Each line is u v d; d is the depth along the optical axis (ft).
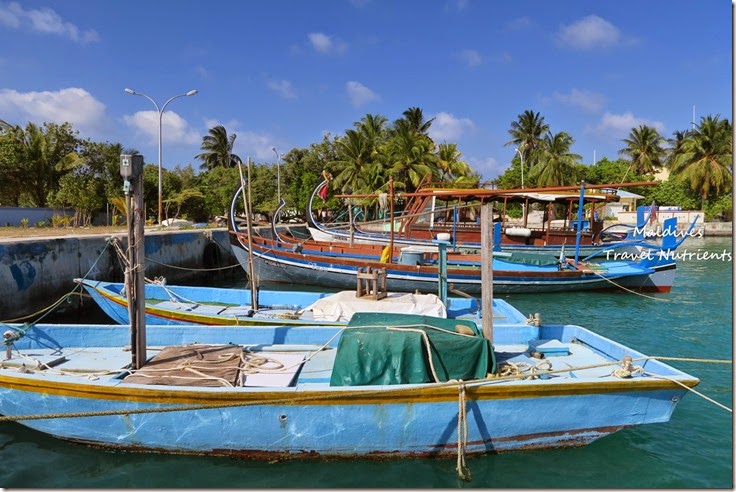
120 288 40.37
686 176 160.45
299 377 23.84
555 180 165.99
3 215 104.68
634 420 21.68
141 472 20.21
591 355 27.61
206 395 19.95
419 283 59.21
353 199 141.08
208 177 175.83
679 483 20.43
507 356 27.14
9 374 21.11
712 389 31.14
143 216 23.24
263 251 65.16
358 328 22.63
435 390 20.16
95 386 20.22
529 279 61.36
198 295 41.19
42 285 47.57
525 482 20.02
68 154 127.34
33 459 21.04
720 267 93.20
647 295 63.77
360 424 20.35
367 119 163.12
